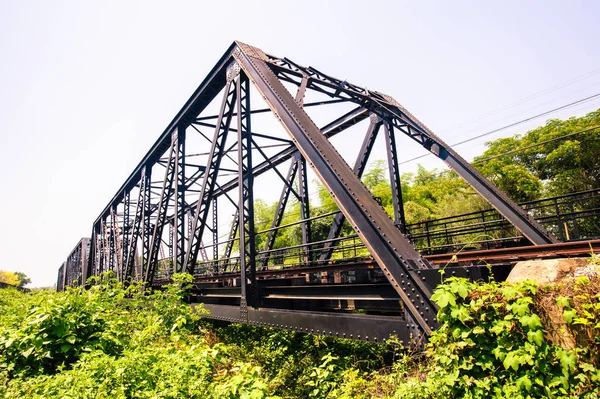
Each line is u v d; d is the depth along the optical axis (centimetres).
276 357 824
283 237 3381
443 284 398
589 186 2706
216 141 1059
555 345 310
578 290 317
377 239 524
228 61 1072
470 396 335
